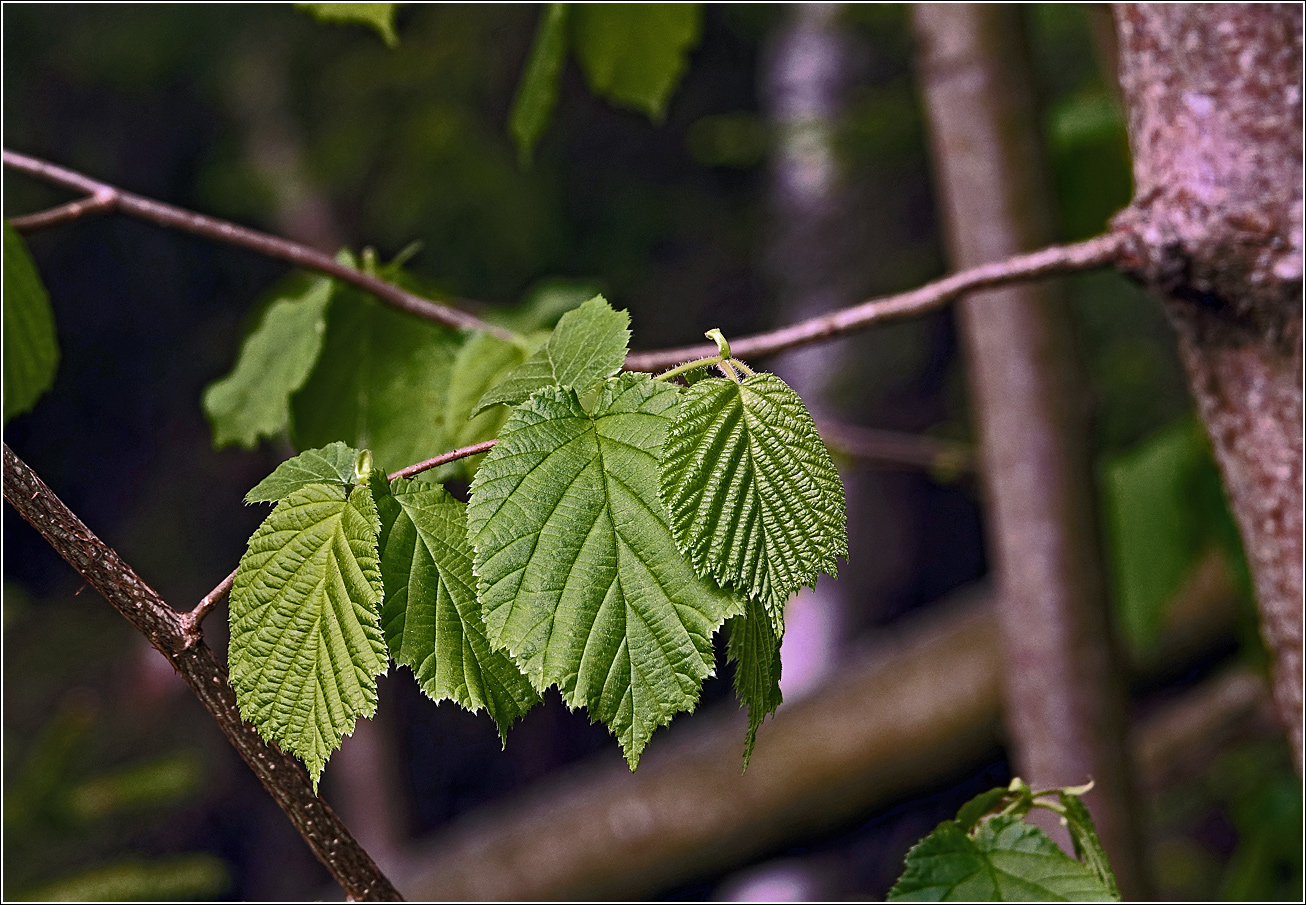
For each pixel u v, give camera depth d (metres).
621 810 4.33
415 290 2.00
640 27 2.47
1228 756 4.64
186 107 9.09
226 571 9.30
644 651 1.58
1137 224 1.76
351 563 1.60
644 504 1.59
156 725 7.59
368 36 8.34
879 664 4.16
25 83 8.66
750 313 9.27
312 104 8.56
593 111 9.53
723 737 4.32
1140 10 1.75
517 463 1.60
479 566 1.59
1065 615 2.79
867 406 7.39
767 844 4.25
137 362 9.52
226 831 8.24
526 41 8.33
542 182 8.84
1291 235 1.73
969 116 2.71
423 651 1.61
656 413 1.60
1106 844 2.76
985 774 4.41
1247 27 1.72
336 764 8.12
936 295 1.76
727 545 1.58
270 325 1.96
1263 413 1.76
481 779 9.48
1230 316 1.75
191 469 9.45
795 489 1.59
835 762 4.06
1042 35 5.48
